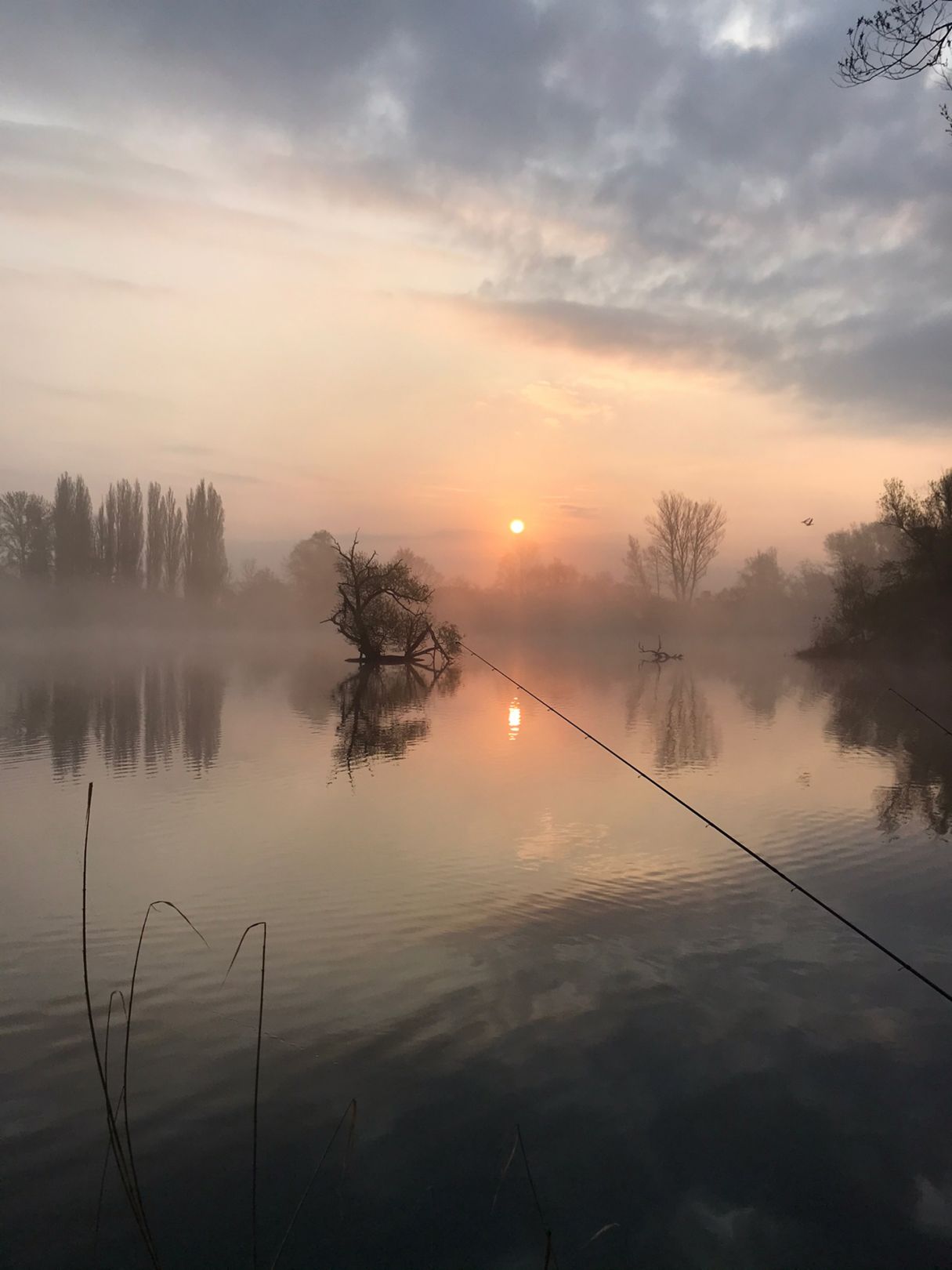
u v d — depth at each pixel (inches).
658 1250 152.6
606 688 1284.4
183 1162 175.9
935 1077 206.2
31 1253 151.7
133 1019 235.3
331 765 612.1
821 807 479.5
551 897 331.9
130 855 389.7
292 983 257.1
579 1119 189.3
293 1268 147.9
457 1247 153.1
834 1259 150.9
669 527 3385.8
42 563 2925.7
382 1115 191.2
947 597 1651.1
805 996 248.8
